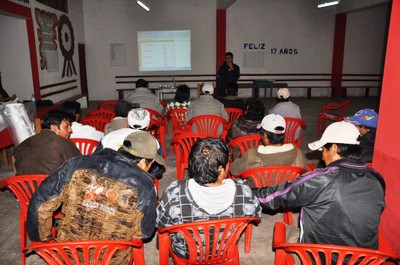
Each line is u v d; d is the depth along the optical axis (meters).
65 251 1.43
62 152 2.21
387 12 10.99
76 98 8.93
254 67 11.08
